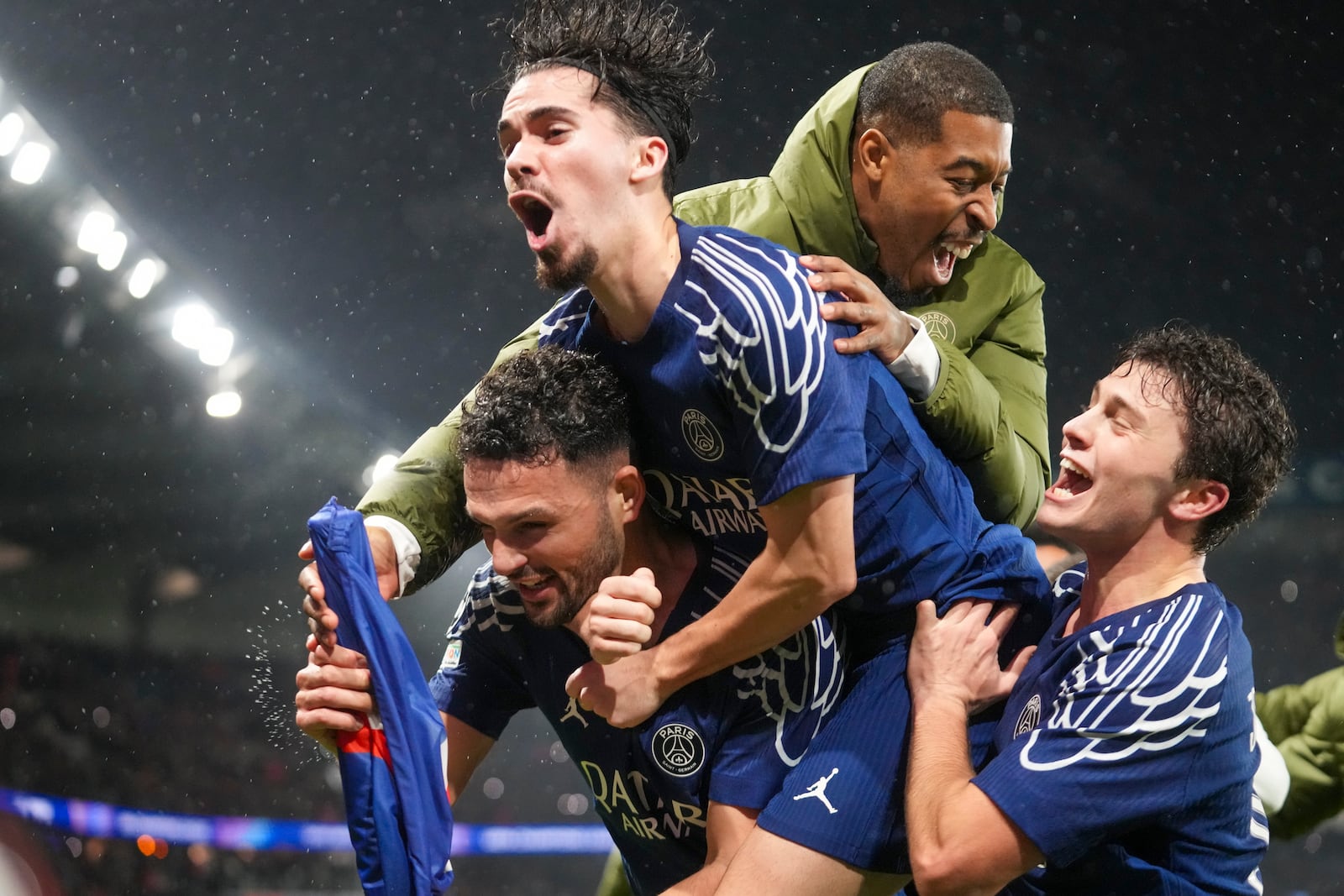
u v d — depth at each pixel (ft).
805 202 7.91
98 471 25.09
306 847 24.04
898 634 6.56
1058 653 6.30
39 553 24.88
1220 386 6.06
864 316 5.93
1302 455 37.37
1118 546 6.25
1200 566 6.40
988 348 8.30
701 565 6.35
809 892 6.07
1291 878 27.96
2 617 24.30
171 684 25.26
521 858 28.63
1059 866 5.92
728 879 6.06
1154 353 6.21
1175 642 5.97
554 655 6.48
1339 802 8.71
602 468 5.75
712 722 6.22
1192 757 5.93
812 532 5.66
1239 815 6.23
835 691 6.43
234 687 25.54
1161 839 6.13
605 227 5.62
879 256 8.02
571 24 5.75
